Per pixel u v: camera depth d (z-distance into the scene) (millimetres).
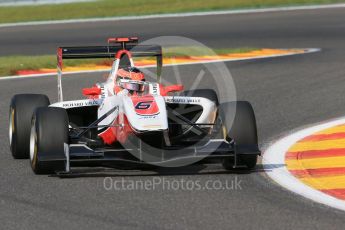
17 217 24156
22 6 141625
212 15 118625
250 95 52125
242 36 92750
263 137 38719
